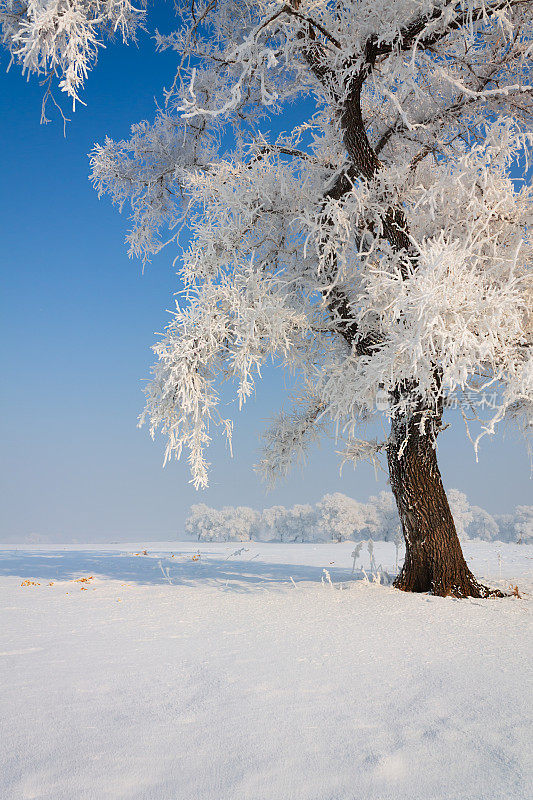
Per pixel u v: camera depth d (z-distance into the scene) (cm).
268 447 1121
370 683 378
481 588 881
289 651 475
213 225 920
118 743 273
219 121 1156
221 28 1065
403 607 712
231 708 326
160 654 464
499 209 823
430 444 913
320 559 1836
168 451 868
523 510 6084
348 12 819
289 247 986
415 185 958
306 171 958
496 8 704
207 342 844
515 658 452
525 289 802
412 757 255
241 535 5825
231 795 219
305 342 988
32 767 245
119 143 1170
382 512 5600
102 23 824
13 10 820
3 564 1468
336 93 884
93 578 1087
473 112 956
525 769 241
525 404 881
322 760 252
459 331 602
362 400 815
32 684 377
